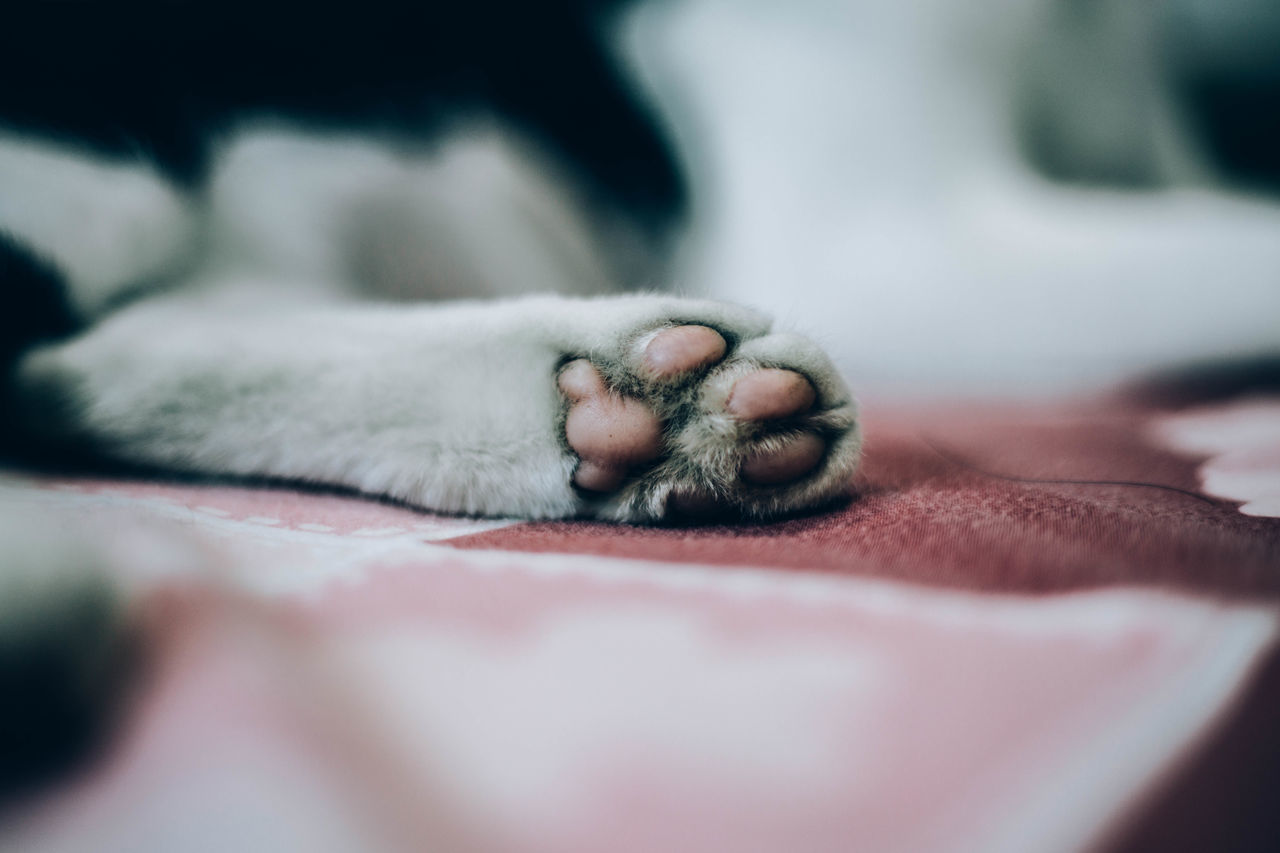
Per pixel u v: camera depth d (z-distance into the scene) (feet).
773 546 0.66
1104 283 1.34
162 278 0.91
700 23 1.80
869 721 0.55
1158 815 0.50
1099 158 1.77
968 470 0.81
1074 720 0.54
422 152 1.33
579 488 0.70
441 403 0.72
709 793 0.52
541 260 1.41
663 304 0.69
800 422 0.69
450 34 1.40
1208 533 0.66
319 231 1.06
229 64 1.05
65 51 0.92
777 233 1.75
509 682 0.57
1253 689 0.55
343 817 0.51
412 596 0.62
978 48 1.61
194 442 0.78
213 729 0.54
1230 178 1.92
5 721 0.53
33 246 0.85
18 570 0.55
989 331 1.42
